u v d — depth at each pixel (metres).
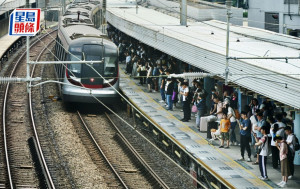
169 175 33.84
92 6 78.00
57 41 61.22
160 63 53.38
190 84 49.03
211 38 46.47
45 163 34.97
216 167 31.19
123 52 70.12
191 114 45.06
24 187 31.45
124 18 67.44
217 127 37.16
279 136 28.44
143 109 46.50
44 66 74.19
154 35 52.50
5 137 40.88
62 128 44.34
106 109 51.91
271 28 57.09
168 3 78.75
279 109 35.06
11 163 35.59
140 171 34.47
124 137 41.53
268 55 35.59
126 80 60.38
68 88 48.31
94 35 50.88
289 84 27.62
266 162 31.36
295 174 30.02
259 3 58.72
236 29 53.59
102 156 37.28
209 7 65.25
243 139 32.22
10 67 72.50
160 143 40.66
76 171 34.28
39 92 58.19
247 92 35.31
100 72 48.47
